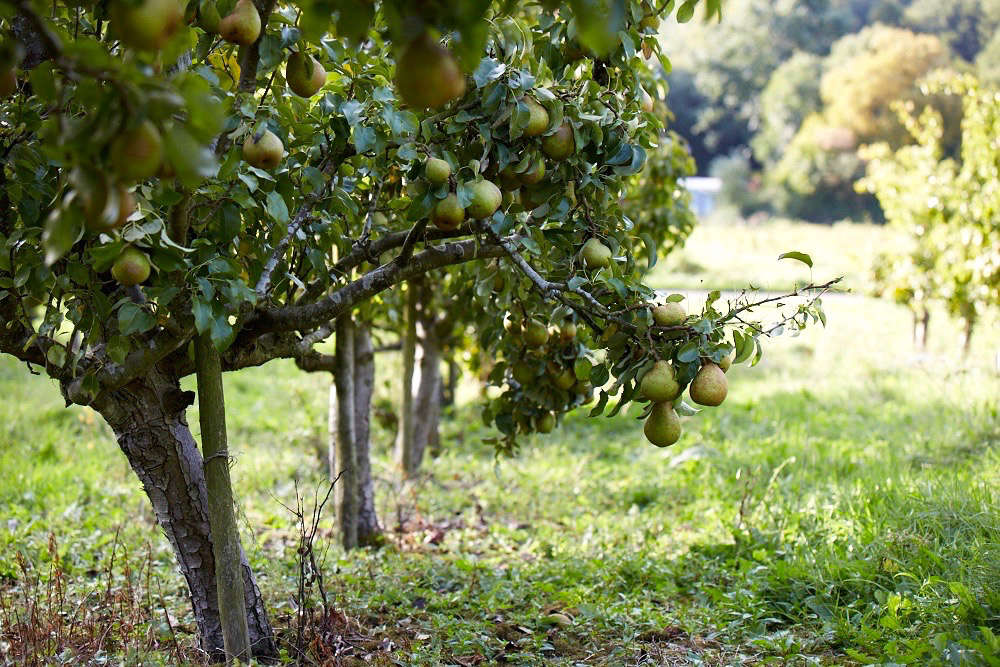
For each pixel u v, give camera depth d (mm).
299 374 10648
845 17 51562
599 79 3090
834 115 40781
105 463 6879
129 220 2242
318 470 6996
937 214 9945
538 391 3879
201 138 1483
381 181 3324
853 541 4352
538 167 2920
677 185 6426
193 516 3285
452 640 3602
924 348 11422
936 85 10203
